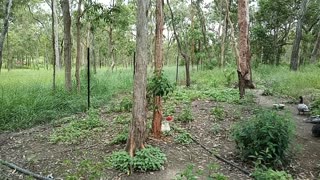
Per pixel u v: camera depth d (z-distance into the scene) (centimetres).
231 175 473
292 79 1407
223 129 709
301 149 565
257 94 1231
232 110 903
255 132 505
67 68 1145
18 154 570
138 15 509
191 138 637
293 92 1188
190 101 1059
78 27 1139
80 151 572
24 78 1609
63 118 845
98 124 744
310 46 3109
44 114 838
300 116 855
